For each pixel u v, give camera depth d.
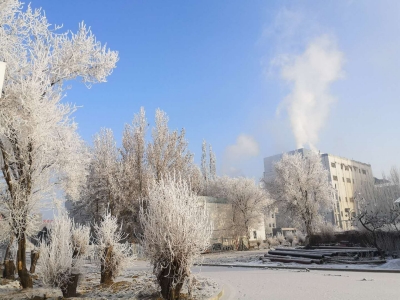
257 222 47.00
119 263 11.54
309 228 35.12
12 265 12.89
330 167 77.94
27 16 11.48
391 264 15.59
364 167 92.00
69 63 12.66
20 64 10.98
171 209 8.34
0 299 8.75
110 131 37.12
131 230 32.59
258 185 48.44
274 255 21.97
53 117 11.12
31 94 10.12
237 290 9.90
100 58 13.59
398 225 23.16
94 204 36.28
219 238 43.00
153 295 8.65
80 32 13.19
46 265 9.13
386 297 8.12
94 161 35.03
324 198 38.34
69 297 8.97
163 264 8.09
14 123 9.91
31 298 8.84
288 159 40.50
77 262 9.74
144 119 38.28
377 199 41.56
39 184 10.80
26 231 10.37
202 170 72.06
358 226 27.56
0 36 10.52
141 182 35.09
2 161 10.76
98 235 11.90
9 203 10.30
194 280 9.34
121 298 8.62
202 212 8.95
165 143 37.94
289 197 37.56
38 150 10.52
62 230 9.77
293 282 11.43
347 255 18.58
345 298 8.12
